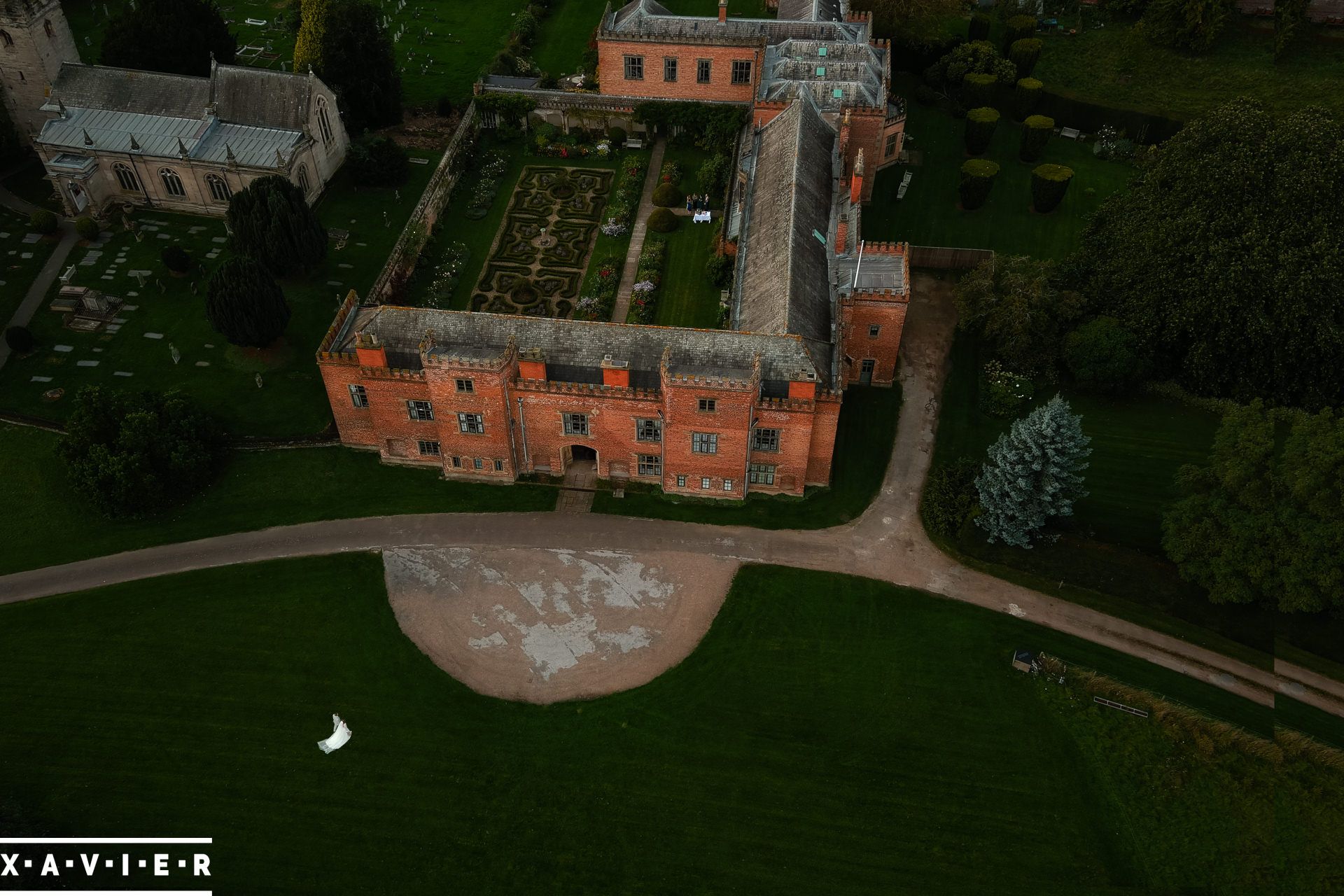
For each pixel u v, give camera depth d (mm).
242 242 95188
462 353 75750
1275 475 69188
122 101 106438
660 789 63156
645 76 119188
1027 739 65938
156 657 69688
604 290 98750
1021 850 60500
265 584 74438
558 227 108562
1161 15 132125
